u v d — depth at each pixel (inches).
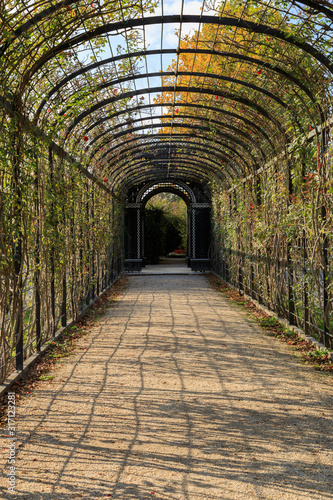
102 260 387.5
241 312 298.7
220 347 206.2
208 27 202.5
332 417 126.0
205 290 414.9
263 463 100.7
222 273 489.7
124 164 427.8
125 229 612.1
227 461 101.7
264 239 270.4
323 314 186.9
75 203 263.6
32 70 149.7
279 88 204.5
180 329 246.2
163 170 551.5
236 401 138.9
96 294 351.9
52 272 210.4
